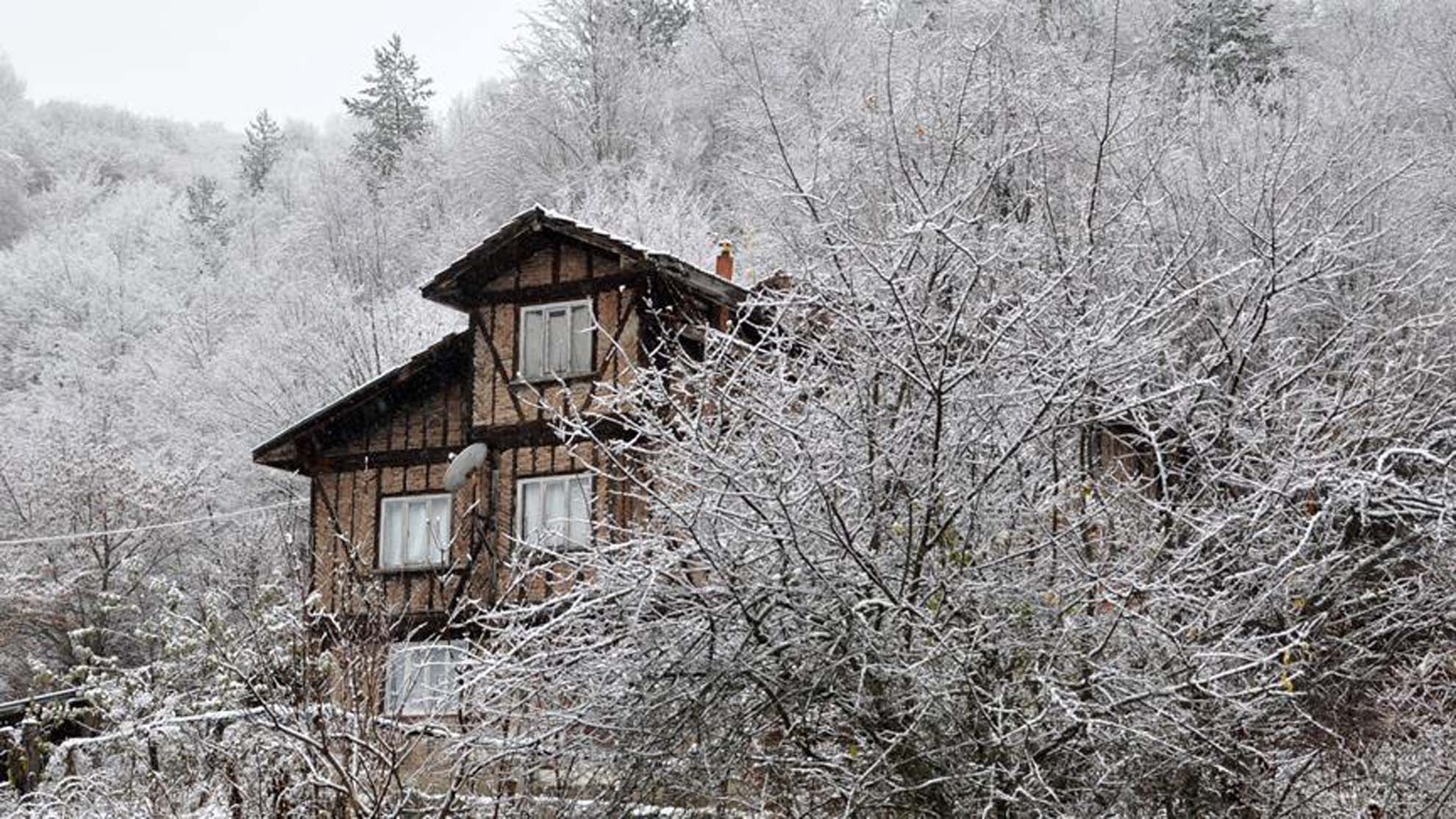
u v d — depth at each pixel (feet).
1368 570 32.40
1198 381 28.07
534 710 30.30
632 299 64.08
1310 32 96.48
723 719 29.04
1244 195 45.93
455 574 65.98
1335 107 70.33
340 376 111.86
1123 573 28.68
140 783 39.42
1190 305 37.58
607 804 29.53
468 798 31.07
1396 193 56.44
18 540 105.91
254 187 218.59
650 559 29.68
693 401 34.71
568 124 126.72
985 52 47.21
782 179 38.27
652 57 134.31
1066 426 29.22
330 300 120.16
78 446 116.57
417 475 69.82
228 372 118.83
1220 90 74.59
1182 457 34.78
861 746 27.99
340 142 243.81
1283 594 28.81
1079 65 54.44
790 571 28.37
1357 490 27.73
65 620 105.50
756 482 28.55
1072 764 27.81
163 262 177.47
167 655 45.34
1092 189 35.29
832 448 28.81
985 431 29.32
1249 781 28.66
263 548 66.33
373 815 29.63
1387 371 32.94
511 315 67.56
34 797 42.60
